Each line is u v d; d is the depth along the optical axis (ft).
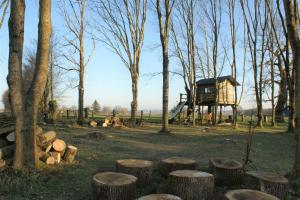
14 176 22.79
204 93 119.44
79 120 81.25
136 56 95.50
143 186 21.93
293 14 25.44
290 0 25.46
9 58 24.47
